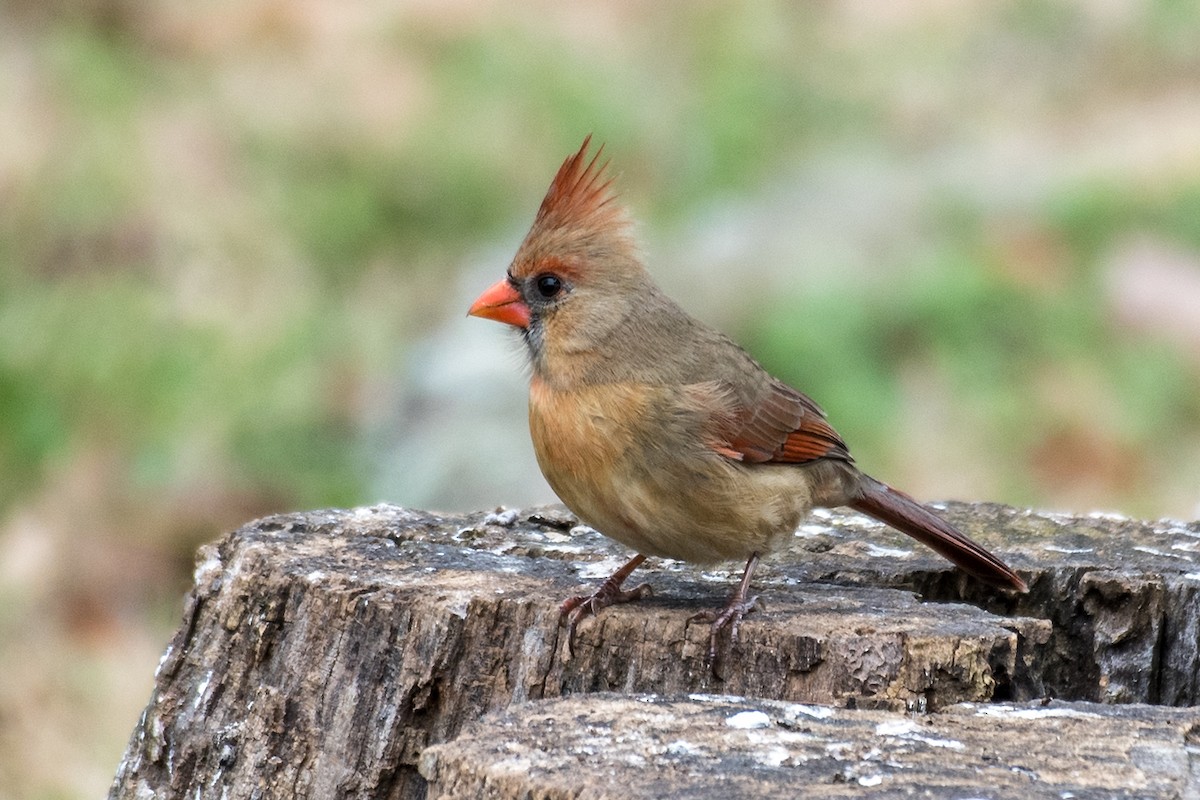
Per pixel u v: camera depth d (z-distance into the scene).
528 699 5.98
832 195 15.66
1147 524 7.59
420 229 16.56
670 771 4.63
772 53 19.61
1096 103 18.16
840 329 12.68
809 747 4.81
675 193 17.19
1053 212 14.57
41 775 9.51
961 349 12.60
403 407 13.01
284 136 17.41
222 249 15.24
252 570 6.42
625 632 5.97
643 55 19.39
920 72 19.42
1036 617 6.75
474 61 18.75
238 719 6.32
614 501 6.36
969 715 5.11
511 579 6.41
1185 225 14.09
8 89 17.14
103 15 19.27
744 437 6.42
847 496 6.93
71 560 11.58
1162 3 19.69
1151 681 6.68
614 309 6.40
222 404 12.95
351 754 6.05
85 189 15.62
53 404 12.88
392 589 6.18
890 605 6.21
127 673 10.42
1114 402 12.15
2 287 14.38
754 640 5.84
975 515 7.73
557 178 6.56
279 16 19.41
